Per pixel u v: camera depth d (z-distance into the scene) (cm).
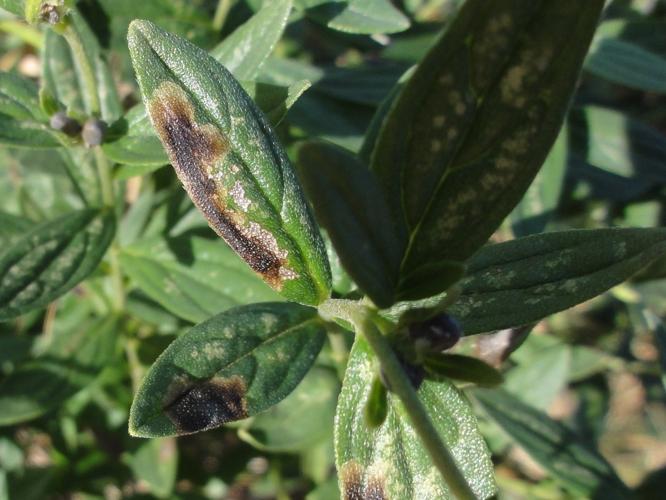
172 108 11
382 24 16
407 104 9
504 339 14
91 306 21
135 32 11
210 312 16
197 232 18
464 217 10
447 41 9
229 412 11
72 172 18
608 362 27
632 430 34
